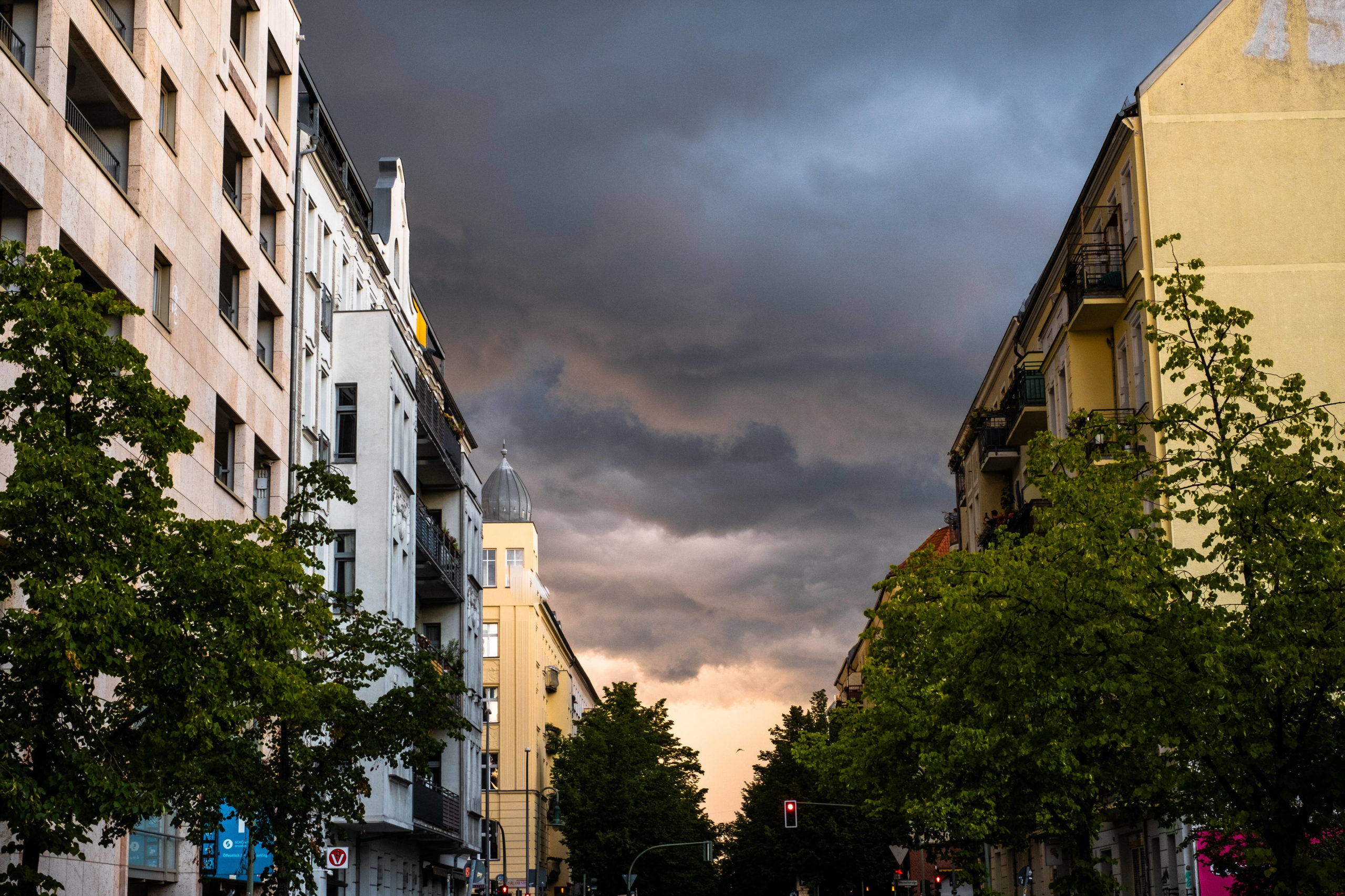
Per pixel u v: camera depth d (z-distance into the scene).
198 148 30.64
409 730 25.17
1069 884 28.58
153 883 27.44
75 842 17.52
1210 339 20.62
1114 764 23.58
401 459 46.16
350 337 44.00
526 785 87.31
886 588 35.94
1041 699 20.08
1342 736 17.89
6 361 17.91
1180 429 20.36
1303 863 18.27
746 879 101.06
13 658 15.45
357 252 47.72
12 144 21.53
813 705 106.25
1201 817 20.53
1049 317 49.38
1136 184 38.81
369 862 45.56
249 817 21.55
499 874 93.56
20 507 15.47
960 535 73.88
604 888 92.44
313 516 39.28
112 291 17.27
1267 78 38.59
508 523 102.69
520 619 100.38
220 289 32.53
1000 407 60.16
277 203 37.34
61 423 16.53
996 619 20.44
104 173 25.16
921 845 47.12
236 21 35.16
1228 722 18.20
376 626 26.34
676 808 95.31
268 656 18.17
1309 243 37.72
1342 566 17.44
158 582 16.91
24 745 15.41
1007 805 30.08
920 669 34.12
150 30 27.84
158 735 16.75
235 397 32.94
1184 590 20.09
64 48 23.64
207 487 30.58
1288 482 18.64
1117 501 20.94
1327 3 38.84
